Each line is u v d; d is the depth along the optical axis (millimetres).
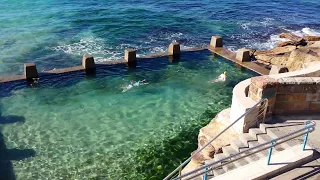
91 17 39875
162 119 18719
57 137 16953
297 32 37125
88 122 18344
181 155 15680
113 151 15914
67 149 16031
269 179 8672
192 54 29219
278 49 29578
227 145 11289
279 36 35500
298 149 9492
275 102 11305
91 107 20000
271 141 8672
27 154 15625
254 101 11125
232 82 23859
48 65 27156
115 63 26594
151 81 23750
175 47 28406
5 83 23031
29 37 33094
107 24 37594
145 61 27344
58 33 34469
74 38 33250
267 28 38312
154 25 38000
